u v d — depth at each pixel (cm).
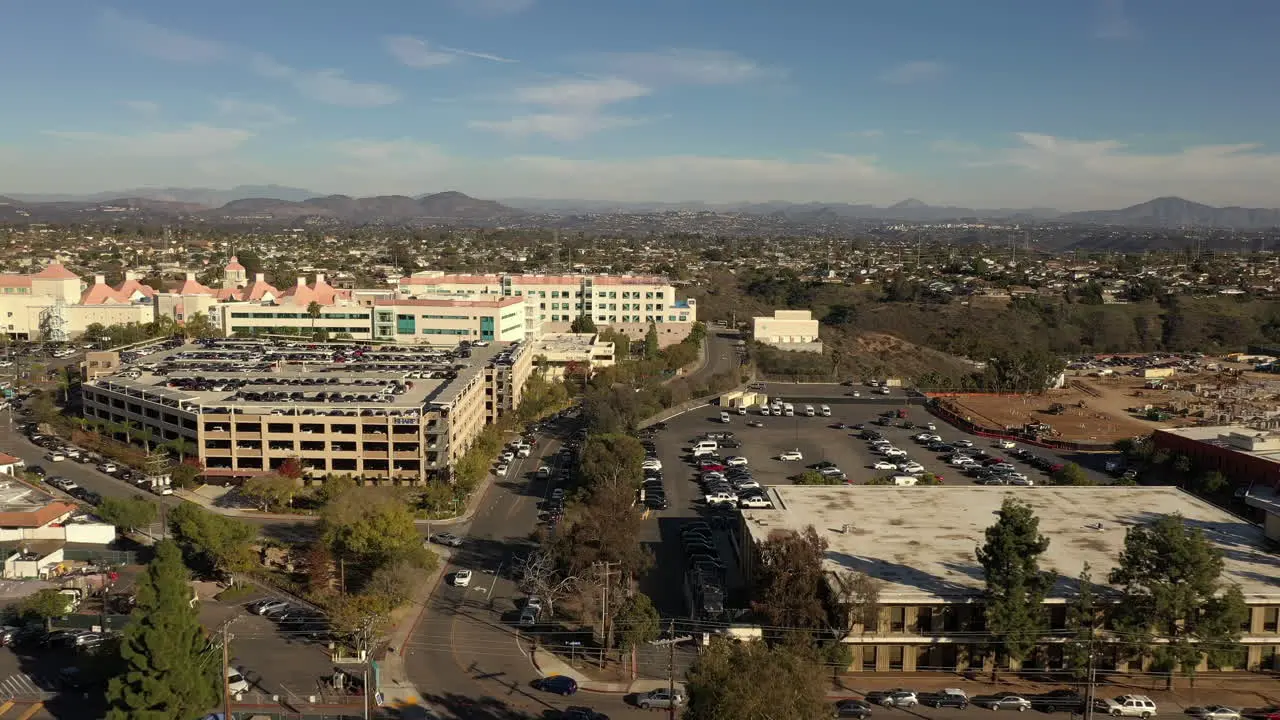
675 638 10181
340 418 15312
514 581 11794
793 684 7244
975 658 9531
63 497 14425
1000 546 9106
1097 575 10012
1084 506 12569
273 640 10081
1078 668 9181
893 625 9500
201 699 8131
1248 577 9994
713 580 11469
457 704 8825
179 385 17688
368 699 8312
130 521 12512
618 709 8800
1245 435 15438
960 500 12862
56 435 18675
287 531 13375
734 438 19925
